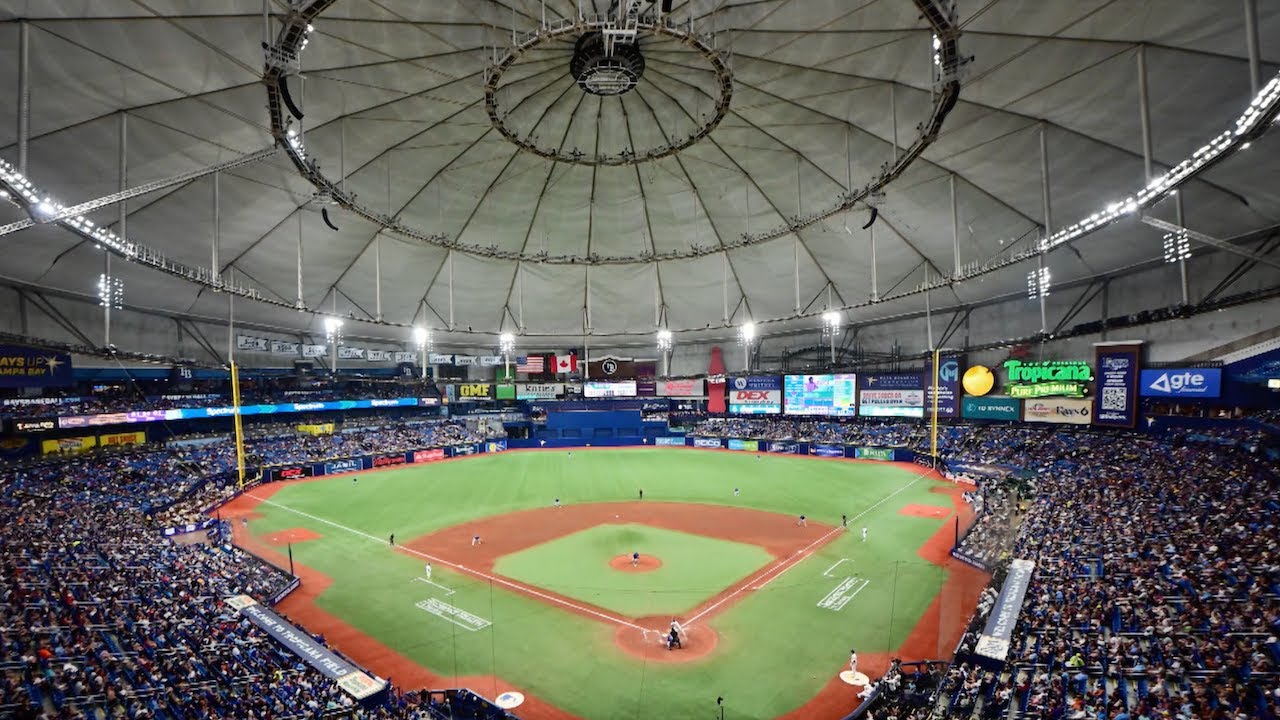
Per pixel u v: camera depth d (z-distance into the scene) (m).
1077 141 34.41
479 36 32.34
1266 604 19.22
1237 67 25.09
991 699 17.31
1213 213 36.44
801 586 29.55
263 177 40.84
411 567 32.72
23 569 25.25
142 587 25.22
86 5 22.72
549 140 45.16
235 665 19.56
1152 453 42.00
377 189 47.38
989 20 26.83
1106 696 16.12
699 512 45.03
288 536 38.75
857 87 35.84
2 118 26.23
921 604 27.17
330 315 49.88
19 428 44.19
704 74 37.62
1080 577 24.19
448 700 19.36
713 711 19.22
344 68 32.72
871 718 17.84
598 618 26.12
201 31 26.02
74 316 48.00
